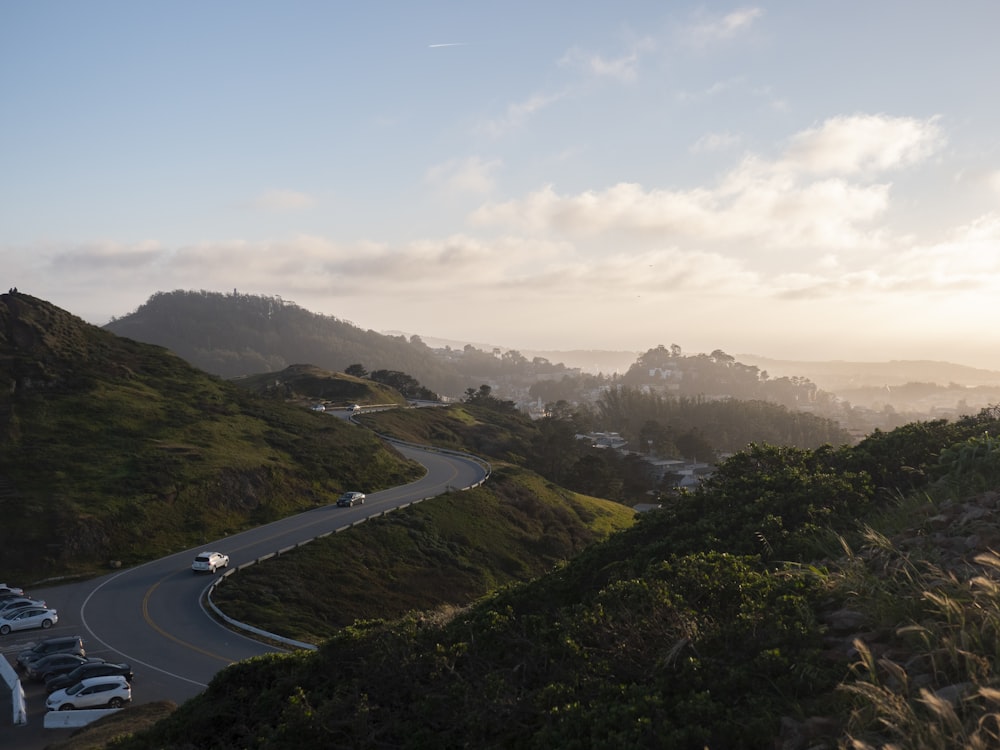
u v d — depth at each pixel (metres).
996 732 4.95
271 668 11.92
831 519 11.38
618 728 6.51
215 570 41.75
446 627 11.35
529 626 10.13
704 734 6.04
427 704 8.24
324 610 38.28
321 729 8.55
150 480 50.12
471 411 135.25
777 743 5.77
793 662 6.79
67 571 40.97
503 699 7.80
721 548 11.64
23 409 56.84
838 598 8.00
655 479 124.25
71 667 27.19
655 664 7.37
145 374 71.75
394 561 47.50
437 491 63.84
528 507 65.44
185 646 30.77
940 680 5.91
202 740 10.96
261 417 70.62
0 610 33.22
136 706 23.22
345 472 64.69
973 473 10.73
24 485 47.19
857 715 5.56
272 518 53.06
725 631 7.50
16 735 22.53
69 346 69.25
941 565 7.95
